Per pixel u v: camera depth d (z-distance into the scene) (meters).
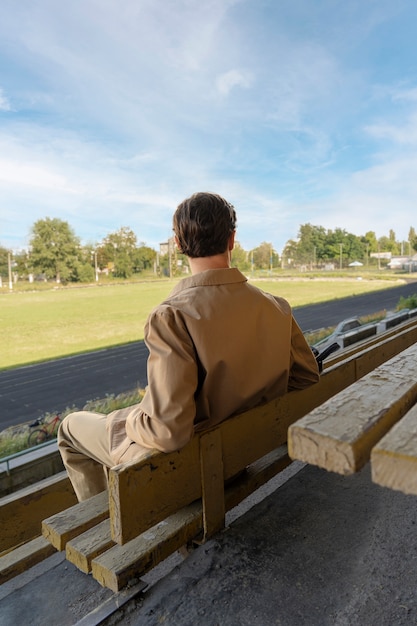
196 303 1.39
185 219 1.50
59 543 1.45
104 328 30.11
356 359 2.48
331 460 0.82
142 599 1.34
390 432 0.81
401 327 3.75
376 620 1.24
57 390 15.53
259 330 1.50
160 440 1.27
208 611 1.29
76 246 88.69
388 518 1.75
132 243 93.75
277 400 1.77
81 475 1.90
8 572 1.79
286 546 1.57
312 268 119.69
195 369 1.33
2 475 3.52
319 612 1.28
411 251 139.62
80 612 1.74
